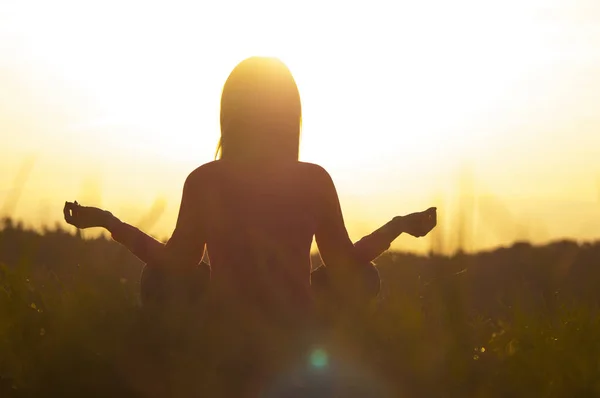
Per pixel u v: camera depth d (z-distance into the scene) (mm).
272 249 2918
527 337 2625
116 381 2232
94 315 2432
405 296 2625
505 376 2352
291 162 3137
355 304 2732
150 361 2314
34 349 2318
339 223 3113
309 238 3016
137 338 2375
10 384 2219
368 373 2365
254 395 2320
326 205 3086
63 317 2393
